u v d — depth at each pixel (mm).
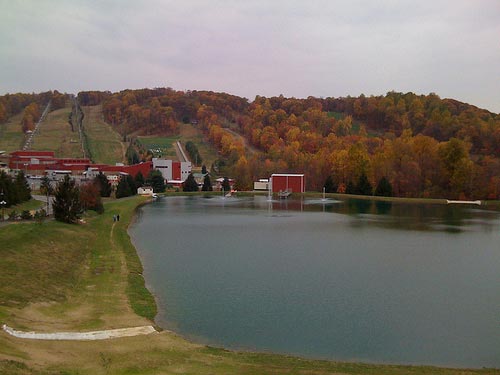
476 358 34969
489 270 60562
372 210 133750
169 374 28172
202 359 31688
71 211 84250
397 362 34062
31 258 55156
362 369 31328
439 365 33656
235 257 67438
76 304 43188
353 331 39562
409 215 120938
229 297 48094
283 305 45781
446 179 174000
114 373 27750
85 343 33156
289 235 87875
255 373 29078
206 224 102875
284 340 37469
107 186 160875
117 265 59594
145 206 143375
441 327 40812
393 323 41500
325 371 30312
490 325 41438
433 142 183500
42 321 37406
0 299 40438
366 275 57562
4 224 72250
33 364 26875
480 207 142875
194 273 57781
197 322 40875
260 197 179875
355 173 191250
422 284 53812
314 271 59250
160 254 69312
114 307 42938
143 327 37906
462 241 81562
